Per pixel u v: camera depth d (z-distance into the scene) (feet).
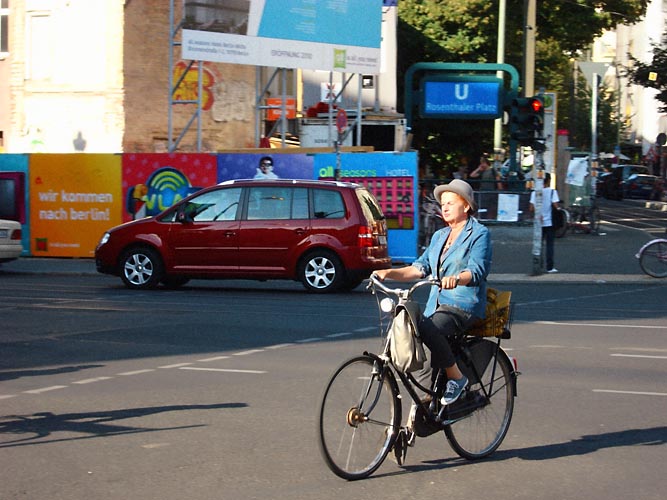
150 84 97.81
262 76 117.29
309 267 56.90
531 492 19.25
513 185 98.37
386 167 74.49
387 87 121.19
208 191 58.39
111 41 94.53
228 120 107.76
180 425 24.57
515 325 43.45
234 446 22.58
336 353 35.45
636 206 177.17
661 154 229.86
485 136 142.92
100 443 22.84
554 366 33.14
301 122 105.70
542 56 154.71
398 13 134.51
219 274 57.67
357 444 20.02
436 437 23.80
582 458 21.81
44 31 96.58
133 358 34.37
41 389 28.99
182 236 57.93
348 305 50.85
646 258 67.31
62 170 78.38
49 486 19.49
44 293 56.08
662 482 19.99
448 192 21.16
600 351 36.29
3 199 79.20
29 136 97.71
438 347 20.36
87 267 73.51
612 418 25.59
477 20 132.46
